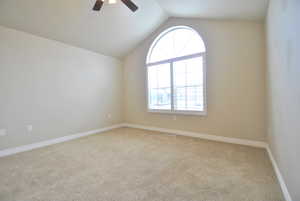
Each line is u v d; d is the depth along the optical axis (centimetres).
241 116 311
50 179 201
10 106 304
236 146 304
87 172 218
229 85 322
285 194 157
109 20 350
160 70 440
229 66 320
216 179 192
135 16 364
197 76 371
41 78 345
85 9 305
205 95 353
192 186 179
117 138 386
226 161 241
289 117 145
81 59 419
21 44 317
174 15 386
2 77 295
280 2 166
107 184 187
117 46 452
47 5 276
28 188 182
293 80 132
